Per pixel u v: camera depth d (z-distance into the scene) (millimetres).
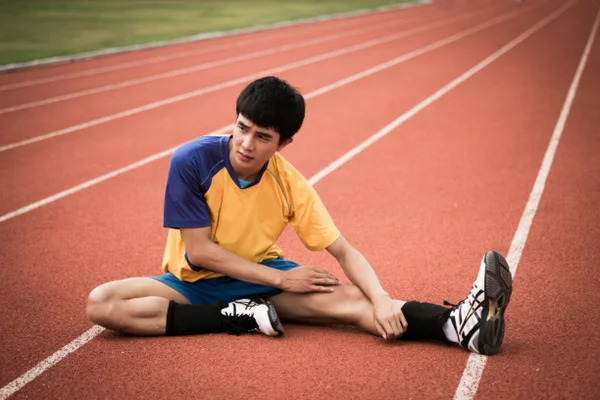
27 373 2734
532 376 2619
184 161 2869
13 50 13961
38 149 6852
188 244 2912
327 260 3990
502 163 6062
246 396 2525
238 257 2938
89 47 14711
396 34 18234
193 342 2955
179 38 16641
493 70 11703
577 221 4539
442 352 2828
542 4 29141
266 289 3074
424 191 5309
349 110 8602
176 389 2580
